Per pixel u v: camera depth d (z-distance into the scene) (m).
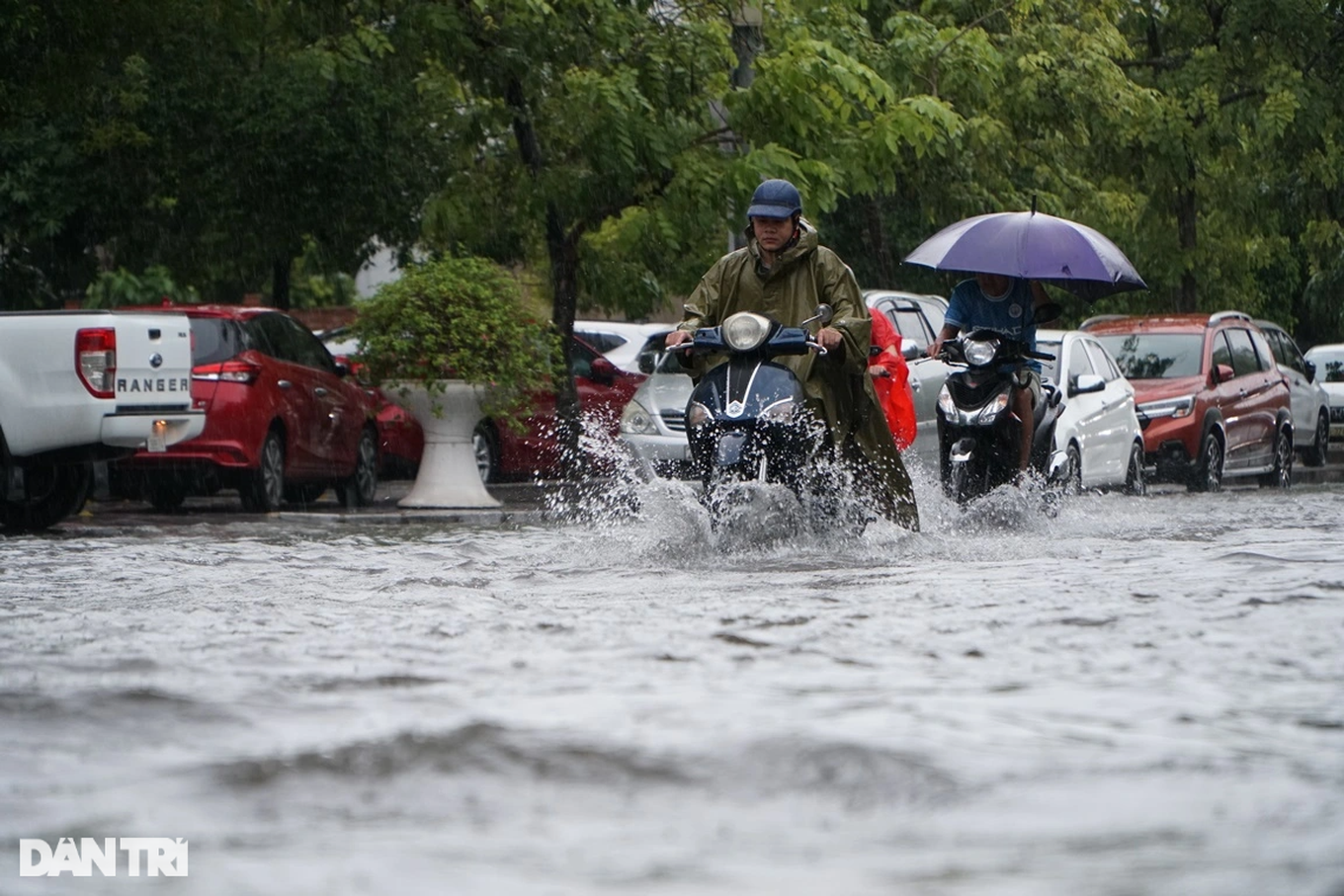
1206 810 7.41
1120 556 22.58
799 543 24.64
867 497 25.81
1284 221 82.06
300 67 47.78
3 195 60.47
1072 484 36.62
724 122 50.09
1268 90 70.06
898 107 48.78
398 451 56.41
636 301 53.81
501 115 47.88
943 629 14.10
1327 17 70.62
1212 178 75.50
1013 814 7.34
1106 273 32.62
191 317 42.44
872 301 44.41
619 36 47.09
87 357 34.00
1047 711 9.85
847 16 55.44
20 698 10.30
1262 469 59.31
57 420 34.06
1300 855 6.54
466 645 13.34
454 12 46.25
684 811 7.43
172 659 12.49
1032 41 67.25
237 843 6.87
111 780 8.00
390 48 47.41
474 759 8.41
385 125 58.59
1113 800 7.60
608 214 50.16
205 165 58.91
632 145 46.31
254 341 43.22
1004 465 31.20
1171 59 73.69
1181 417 53.06
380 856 6.61
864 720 9.48
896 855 6.62
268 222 59.44
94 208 60.38
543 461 57.31
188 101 58.03
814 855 6.63
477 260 43.78
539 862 6.52
